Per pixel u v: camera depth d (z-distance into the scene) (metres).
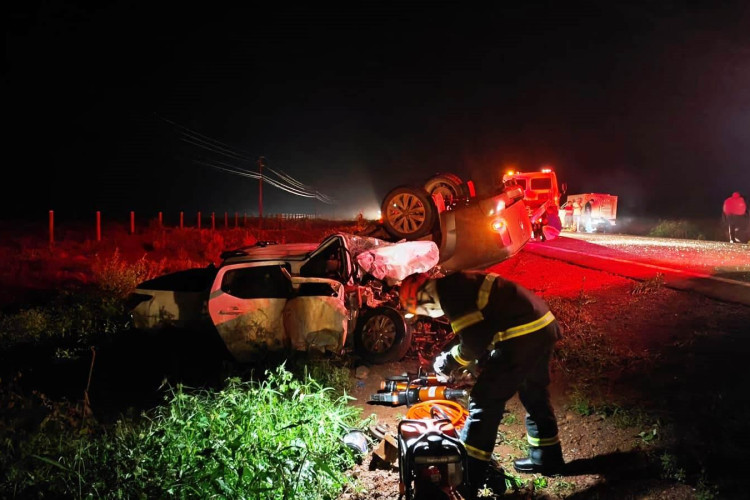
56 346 9.65
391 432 5.50
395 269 8.74
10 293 13.47
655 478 4.69
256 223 50.66
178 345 8.57
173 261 18.11
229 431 4.89
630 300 10.88
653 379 6.75
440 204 10.84
